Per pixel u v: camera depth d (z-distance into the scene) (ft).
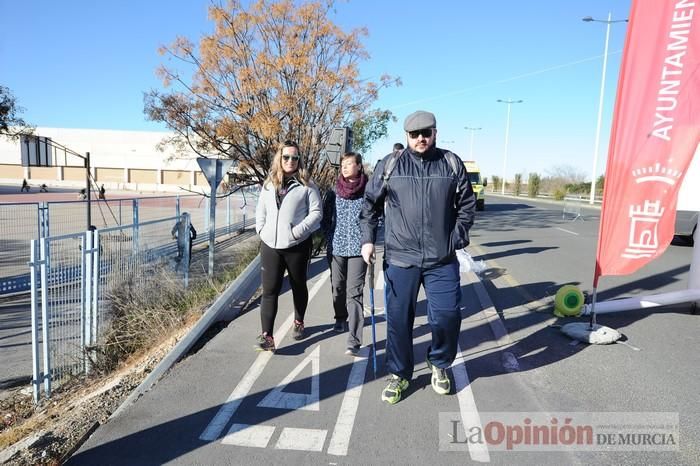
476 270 28.12
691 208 40.52
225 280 25.76
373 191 11.55
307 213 14.34
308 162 42.93
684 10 14.53
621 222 16.11
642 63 15.35
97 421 10.96
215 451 9.68
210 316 17.40
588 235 49.24
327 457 9.54
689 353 15.44
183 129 43.32
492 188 264.72
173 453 9.61
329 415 11.13
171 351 14.56
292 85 41.81
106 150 196.85
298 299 15.34
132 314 19.25
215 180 27.66
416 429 10.60
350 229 14.58
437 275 11.32
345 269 15.71
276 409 11.37
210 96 42.04
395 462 9.41
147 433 10.30
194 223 65.67
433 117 10.73
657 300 19.06
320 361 14.14
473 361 14.47
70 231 53.11
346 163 14.44
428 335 16.35
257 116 39.34
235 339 15.88
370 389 12.43
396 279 11.30
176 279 24.84
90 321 18.57
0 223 44.55
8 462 9.32
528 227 57.77
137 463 9.29
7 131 55.16
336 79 41.06
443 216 10.96
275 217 14.05
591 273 28.66
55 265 17.12
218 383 12.67
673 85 14.99
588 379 13.38
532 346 15.97
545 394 12.43
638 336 17.01
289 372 13.38
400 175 11.12
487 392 12.44
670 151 15.29
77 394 15.67
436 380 12.19
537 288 24.61
